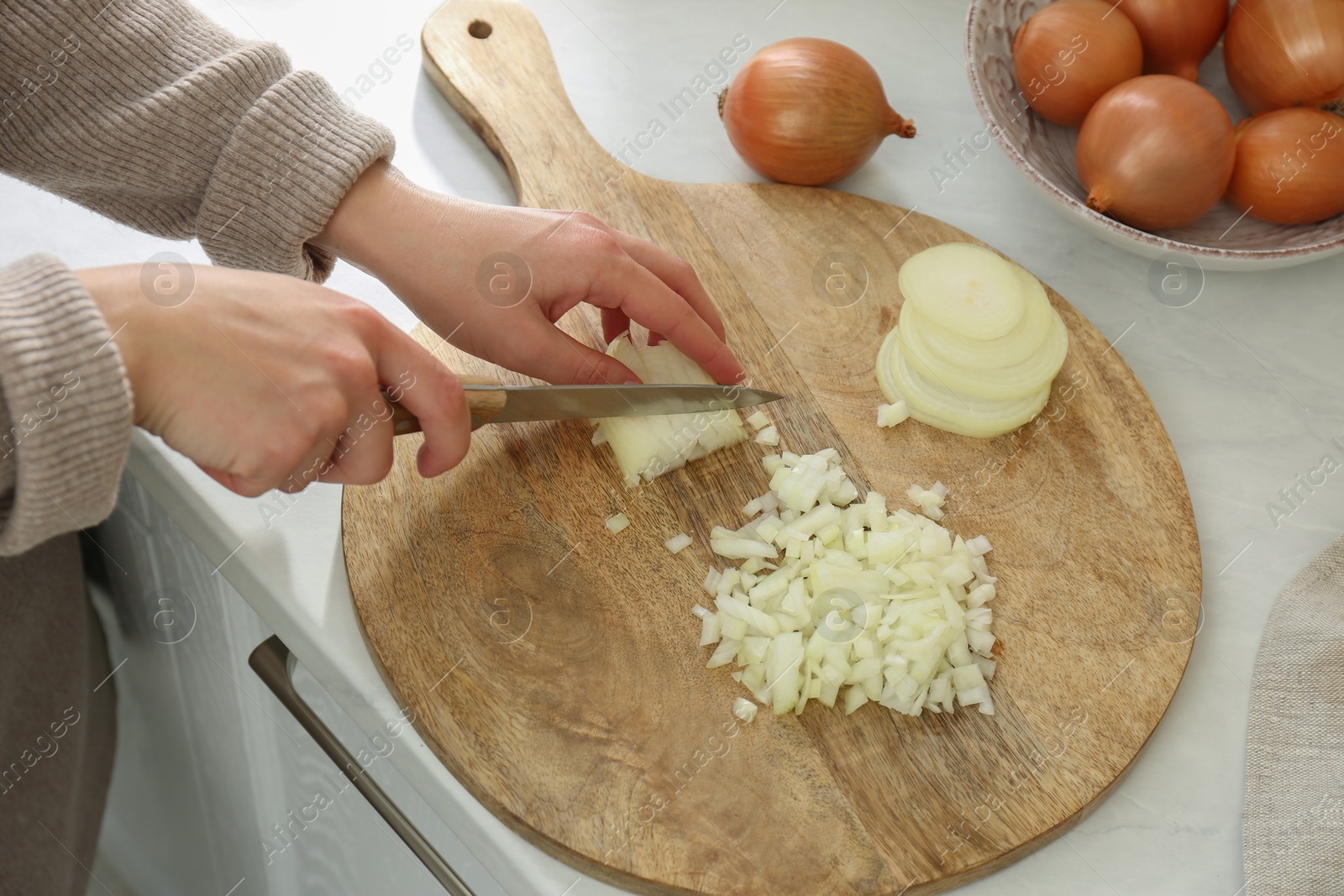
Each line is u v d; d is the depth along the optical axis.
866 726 0.72
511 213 0.78
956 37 1.12
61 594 0.81
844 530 0.80
